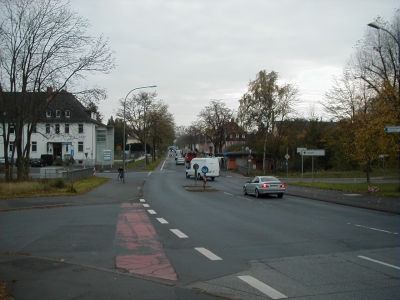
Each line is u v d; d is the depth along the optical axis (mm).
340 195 25266
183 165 81500
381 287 6465
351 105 45531
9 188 24453
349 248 9617
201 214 16547
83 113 69312
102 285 6402
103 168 62500
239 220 14703
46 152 68000
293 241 10523
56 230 12227
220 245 9945
